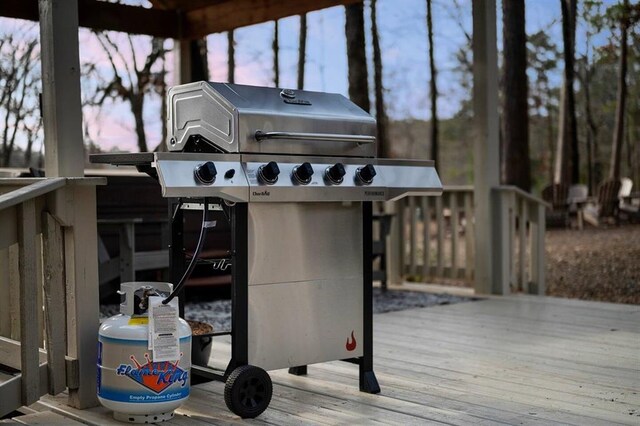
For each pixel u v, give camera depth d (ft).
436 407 9.89
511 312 17.97
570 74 42.80
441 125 66.59
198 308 19.58
